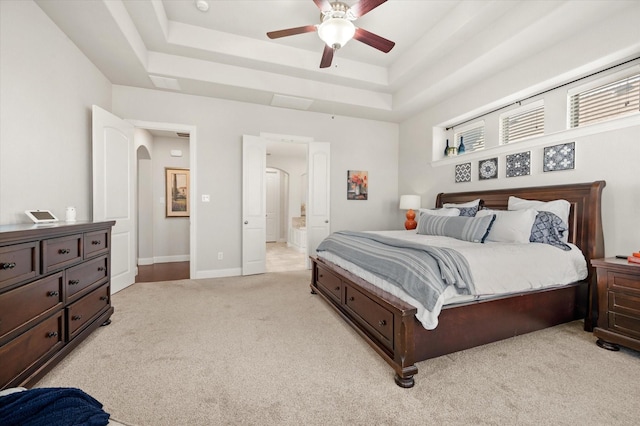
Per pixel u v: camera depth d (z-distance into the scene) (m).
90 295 2.15
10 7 2.01
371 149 5.30
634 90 2.49
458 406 1.47
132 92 3.84
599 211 2.54
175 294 3.38
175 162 5.69
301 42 3.70
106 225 2.39
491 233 2.80
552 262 2.29
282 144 6.66
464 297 1.92
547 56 2.89
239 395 1.55
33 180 2.26
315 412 1.43
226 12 3.08
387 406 1.47
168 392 1.56
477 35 3.07
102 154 3.18
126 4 2.65
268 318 2.65
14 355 1.40
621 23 2.36
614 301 2.04
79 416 0.72
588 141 2.70
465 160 4.04
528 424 1.34
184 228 5.78
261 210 4.49
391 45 2.65
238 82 3.81
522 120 3.44
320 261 3.22
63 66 2.66
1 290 1.32
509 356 1.96
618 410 1.43
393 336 1.75
